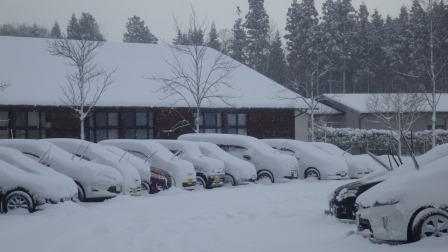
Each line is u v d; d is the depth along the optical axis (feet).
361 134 142.92
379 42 224.74
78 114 100.83
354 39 221.66
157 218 43.47
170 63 119.14
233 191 64.59
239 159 73.67
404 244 27.81
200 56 109.70
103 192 52.95
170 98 107.45
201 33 121.70
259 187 69.10
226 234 35.99
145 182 62.18
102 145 64.13
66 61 110.52
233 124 115.96
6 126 97.19
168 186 63.46
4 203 45.52
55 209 45.65
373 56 224.33
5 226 38.73
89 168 53.21
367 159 87.45
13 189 45.60
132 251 30.76
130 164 59.88
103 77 108.78
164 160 65.41
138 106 103.55
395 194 28.32
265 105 114.21
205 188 68.49
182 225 40.04
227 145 78.59
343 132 144.05
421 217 27.68
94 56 107.86
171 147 71.87
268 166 76.02
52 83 102.22
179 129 109.91
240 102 112.16
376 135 142.00
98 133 105.19
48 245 32.09
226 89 115.96
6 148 50.14
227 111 112.57
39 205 45.57
